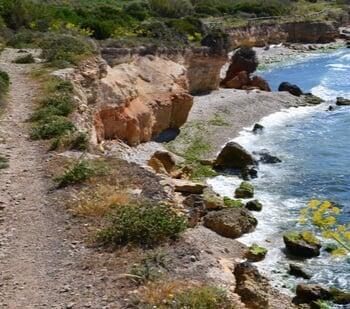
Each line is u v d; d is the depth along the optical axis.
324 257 23.08
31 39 41.84
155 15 74.94
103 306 11.94
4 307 12.09
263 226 26.28
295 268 21.73
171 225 15.32
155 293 12.17
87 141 22.72
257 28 85.69
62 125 23.53
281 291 20.31
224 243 23.30
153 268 13.35
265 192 31.42
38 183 18.56
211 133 43.25
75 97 28.30
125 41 47.09
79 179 18.55
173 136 42.16
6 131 23.20
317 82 63.25
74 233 15.34
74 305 12.02
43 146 21.95
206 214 25.48
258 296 15.62
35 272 13.51
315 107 52.75
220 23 81.88
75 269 13.56
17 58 35.41
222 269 14.41
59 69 32.09
